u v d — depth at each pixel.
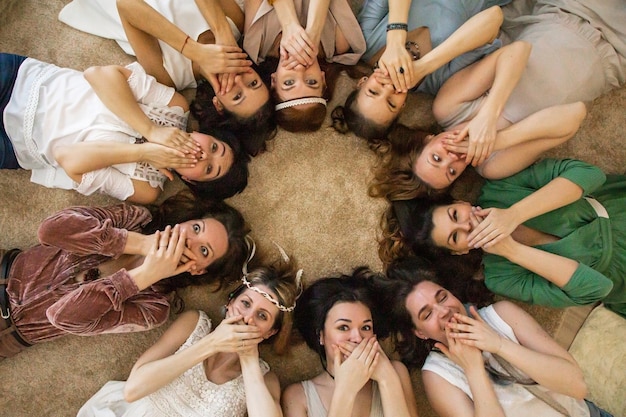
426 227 1.67
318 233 1.82
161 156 1.57
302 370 1.80
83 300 1.50
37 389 1.75
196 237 1.59
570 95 1.66
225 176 1.67
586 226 1.64
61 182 1.67
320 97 1.67
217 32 1.62
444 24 1.68
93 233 1.53
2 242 1.73
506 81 1.57
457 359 1.56
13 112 1.59
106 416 1.59
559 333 1.81
